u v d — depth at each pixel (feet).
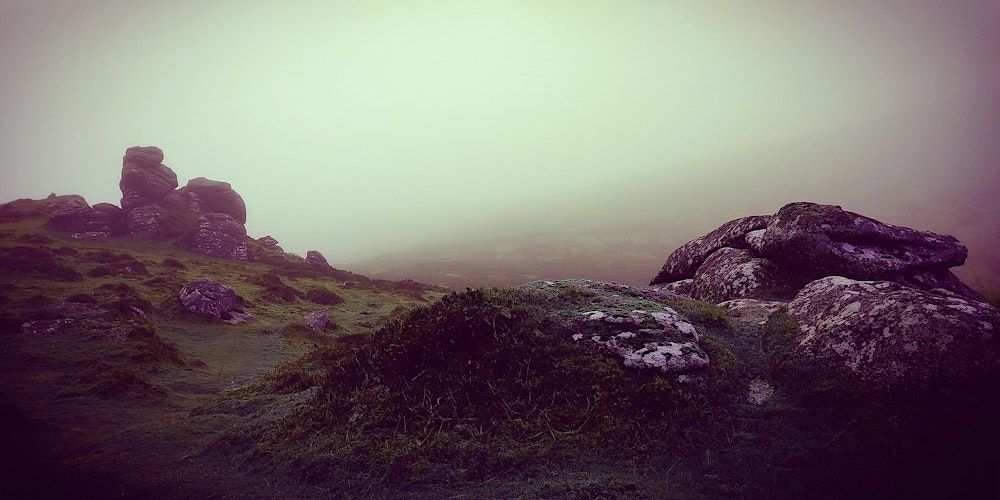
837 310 25.76
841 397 20.26
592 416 21.33
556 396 22.80
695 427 20.24
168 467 25.23
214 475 23.16
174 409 44.57
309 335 91.61
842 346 22.89
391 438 22.26
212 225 193.67
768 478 16.65
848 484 15.48
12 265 106.73
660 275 53.16
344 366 28.99
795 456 17.51
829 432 18.66
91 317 75.10
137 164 207.00
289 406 31.35
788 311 29.73
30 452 29.19
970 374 18.44
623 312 27.20
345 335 92.02
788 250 36.76
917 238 35.60
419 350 26.55
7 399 43.78
